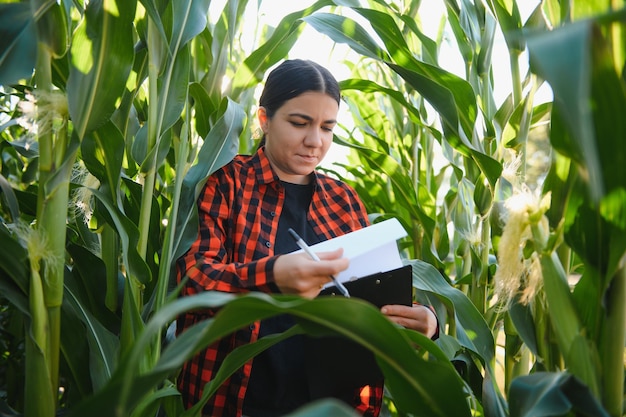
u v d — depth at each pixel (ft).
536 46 2.10
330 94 4.42
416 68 4.92
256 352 3.36
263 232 4.49
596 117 2.42
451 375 3.04
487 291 5.61
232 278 3.87
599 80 2.31
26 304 3.60
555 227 3.16
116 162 4.00
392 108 7.22
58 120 3.66
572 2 2.92
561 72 2.00
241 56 7.27
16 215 3.67
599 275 2.88
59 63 4.19
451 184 7.53
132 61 3.76
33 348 3.55
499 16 4.80
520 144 4.80
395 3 6.18
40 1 3.54
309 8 5.58
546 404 2.83
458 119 4.79
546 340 3.57
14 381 5.49
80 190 4.44
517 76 4.86
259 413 4.27
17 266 3.57
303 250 3.84
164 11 4.22
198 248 4.32
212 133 4.67
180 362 2.42
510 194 4.89
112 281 4.73
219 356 4.28
